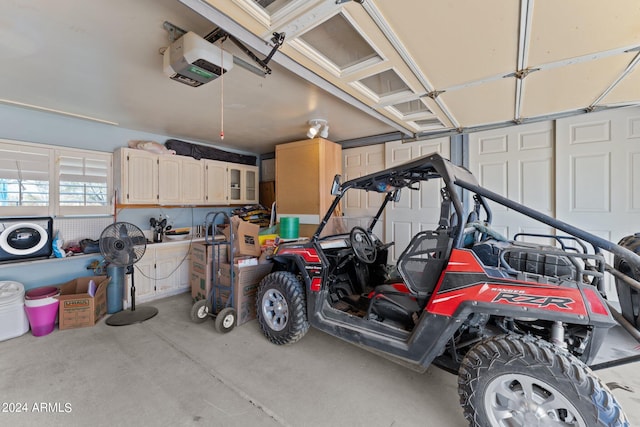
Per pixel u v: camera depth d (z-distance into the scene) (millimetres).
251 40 1566
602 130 2756
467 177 1972
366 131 4035
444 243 1685
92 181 3514
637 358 1382
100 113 3176
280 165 4527
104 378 2023
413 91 2281
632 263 1263
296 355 2363
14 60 1993
